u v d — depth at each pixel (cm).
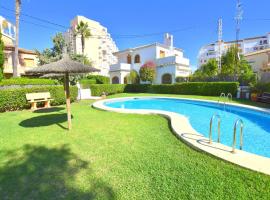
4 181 353
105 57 7794
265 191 299
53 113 1059
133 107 1568
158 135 617
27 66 3077
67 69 598
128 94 2500
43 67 611
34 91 1258
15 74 2119
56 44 2841
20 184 343
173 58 2678
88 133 651
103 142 557
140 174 368
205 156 438
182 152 469
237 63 2847
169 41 3734
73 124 785
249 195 293
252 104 1310
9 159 448
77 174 374
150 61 2914
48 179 358
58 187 331
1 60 1385
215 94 2019
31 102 1185
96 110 1145
